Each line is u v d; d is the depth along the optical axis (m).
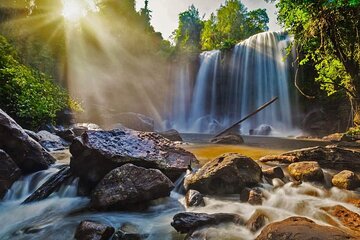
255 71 28.72
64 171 6.02
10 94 10.66
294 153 7.23
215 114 31.33
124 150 5.88
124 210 4.57
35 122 11.19
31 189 5.94
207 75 32.19
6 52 14.06
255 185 5.39
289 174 6.07
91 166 5.58
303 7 10.82
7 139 6.15
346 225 3.76
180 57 32.88
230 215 4.01
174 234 3.77
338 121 19.97
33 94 11.58
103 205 4.52
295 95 24.42
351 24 11.02
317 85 22.12
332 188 5.41
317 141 15.37
